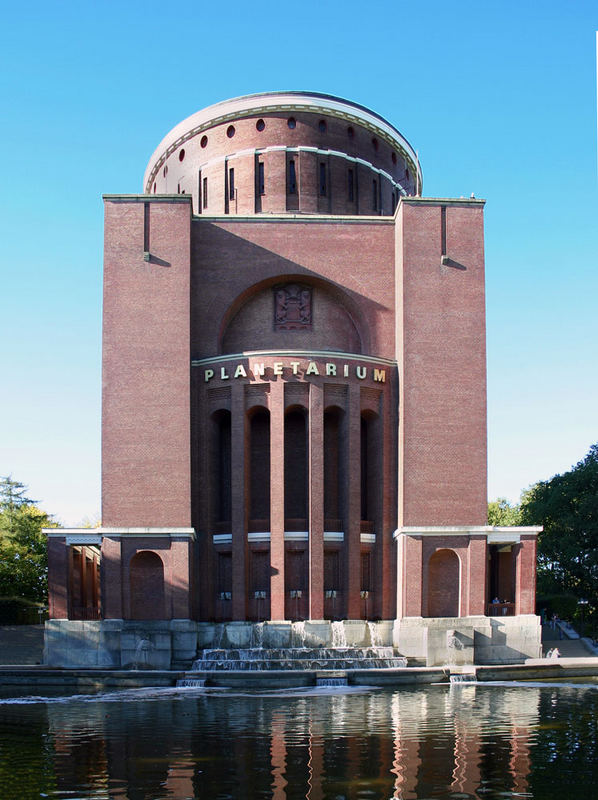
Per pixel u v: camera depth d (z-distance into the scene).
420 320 56.03
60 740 27.86
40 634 63.66
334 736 27.83
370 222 59.69
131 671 45.59
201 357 57.59
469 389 55.59
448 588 54.47
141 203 56.47
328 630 52.44
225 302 58.28
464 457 54.91
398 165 72.06
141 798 20.25
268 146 66.12
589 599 75.06
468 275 56.78
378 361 56.28
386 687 43.19
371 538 55.72
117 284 55.75
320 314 59.97
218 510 56.31
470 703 36.12
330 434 57.62
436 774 22.34
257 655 50.00
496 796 20.22
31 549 89.50
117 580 52.19
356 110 67.44
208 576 54.62
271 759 24.33
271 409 53.91
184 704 37.00
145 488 53.66
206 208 67.56
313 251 59.12
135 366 54.88
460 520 54.25
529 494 105.31
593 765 23.33
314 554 53.03
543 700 37.00
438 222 57.06
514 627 53.19
